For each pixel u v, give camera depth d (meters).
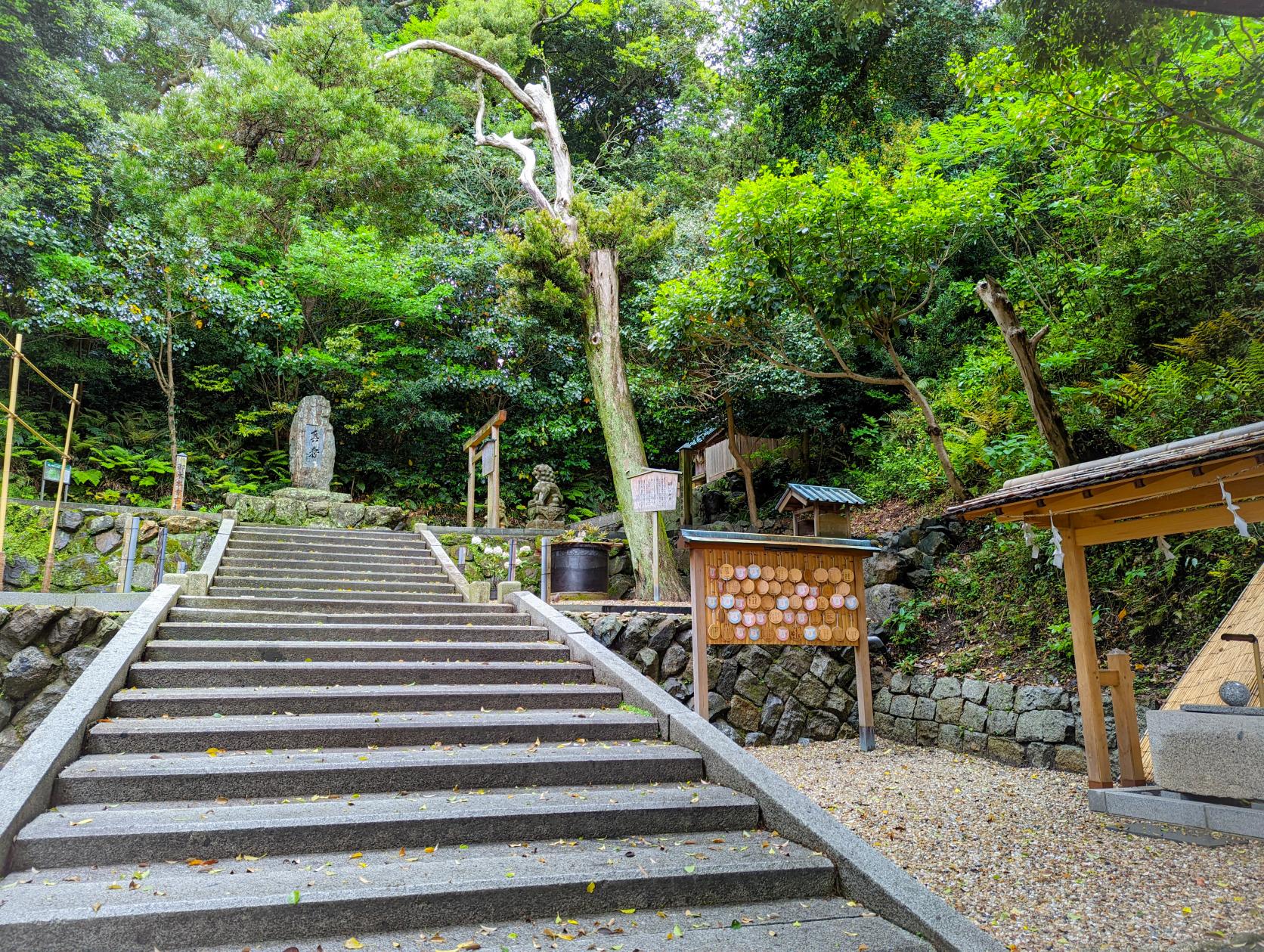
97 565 9.35
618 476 11.14
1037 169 11.16
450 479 15.88
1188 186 8.23
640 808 3.55
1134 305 8.48
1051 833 4.23
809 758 6.43
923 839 4.18
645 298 13.36
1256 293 7.66
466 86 17.48
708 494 13.16
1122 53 4.75
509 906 2.77
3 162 11.83
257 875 2.82
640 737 4.67
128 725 3.98
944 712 6.84
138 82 15.66
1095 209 9.47
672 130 18.47
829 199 8.52
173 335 12.94
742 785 3.92
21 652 5.25
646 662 7.00
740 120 16.80
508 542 11.32
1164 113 5.83
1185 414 6.79
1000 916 3.14
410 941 2.57
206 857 3.00
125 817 3.14
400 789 3.72
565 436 15.22
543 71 20.95
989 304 6.72
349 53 13.15
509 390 15.01
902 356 13.08
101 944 2.40
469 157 17.09
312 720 4.31
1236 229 7.51
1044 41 4.60
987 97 7.74
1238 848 3.81
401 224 14.24
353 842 3.15
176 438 13.54
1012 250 11.86
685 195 16.97
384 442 15.69
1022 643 6.86
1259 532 5.79
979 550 8.09
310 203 14.04
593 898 2.87
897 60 15.10
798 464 13.20
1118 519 4.99
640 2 19.75
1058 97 6.15
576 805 3.54
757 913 2.95
